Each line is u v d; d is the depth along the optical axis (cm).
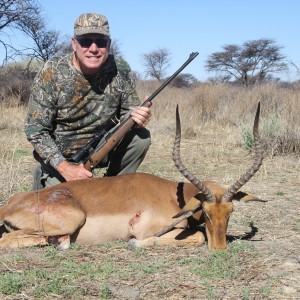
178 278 227
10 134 662
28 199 269
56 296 208
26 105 991
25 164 484
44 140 295
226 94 979
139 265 240
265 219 327
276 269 241
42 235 264
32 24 1327
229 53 2212
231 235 294
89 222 271
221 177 448
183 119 815
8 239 260
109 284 220
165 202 279
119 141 307
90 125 308
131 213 274
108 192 276
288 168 488
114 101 309
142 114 302
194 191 282
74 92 299
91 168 300
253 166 253
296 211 346
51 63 298
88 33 284
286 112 670
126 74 314
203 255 256
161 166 494
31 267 236
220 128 784
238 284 223
